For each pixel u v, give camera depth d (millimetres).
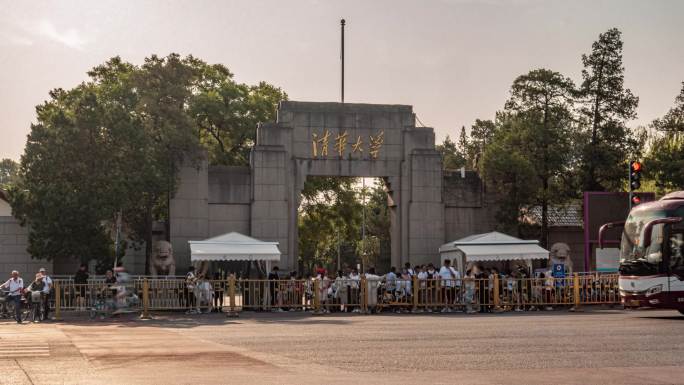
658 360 15023
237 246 34844
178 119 38625
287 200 40062
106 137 36906
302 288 33812
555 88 43406
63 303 31609
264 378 12633
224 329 24031
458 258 37344
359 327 24406
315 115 40781
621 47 43094
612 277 34844
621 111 43000
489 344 18312
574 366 14188
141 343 19141
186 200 39438
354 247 99438
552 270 35688
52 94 43094
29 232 37906
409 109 41625
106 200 35594
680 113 44500
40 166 36312
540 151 42656
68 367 14203
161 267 36344
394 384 11938
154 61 39250
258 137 40281
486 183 42250
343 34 43312
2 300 31453
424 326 24562
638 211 29016
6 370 13797
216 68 53062
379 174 41062
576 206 45844
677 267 27422
